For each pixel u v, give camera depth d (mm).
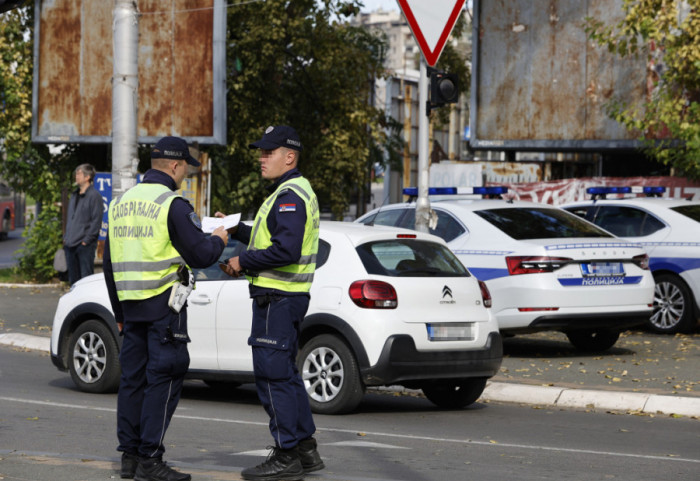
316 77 49344
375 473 11664
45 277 41469
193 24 41000
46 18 41688
